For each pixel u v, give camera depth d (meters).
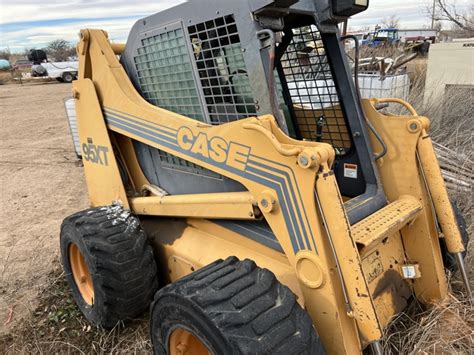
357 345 1.87
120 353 2.63
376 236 2.05
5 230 4.80
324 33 2.44
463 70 6.25
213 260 2.38
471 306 2.43
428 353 2.18
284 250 1.95
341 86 2.53
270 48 1.91
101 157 3.08
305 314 1.76
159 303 1.95
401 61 7.27
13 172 7.04
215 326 1.65
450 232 2.44
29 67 35.97
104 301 2.58
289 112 2.87
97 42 2.86
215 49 2.21
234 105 2.22
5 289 3.50
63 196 5.84
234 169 2.08
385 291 2.28
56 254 4.08
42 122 11.68
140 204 2.86
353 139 2.56
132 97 2.72
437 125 5.49
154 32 2.52
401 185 2.52
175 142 2.42
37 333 2.92
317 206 1.78
